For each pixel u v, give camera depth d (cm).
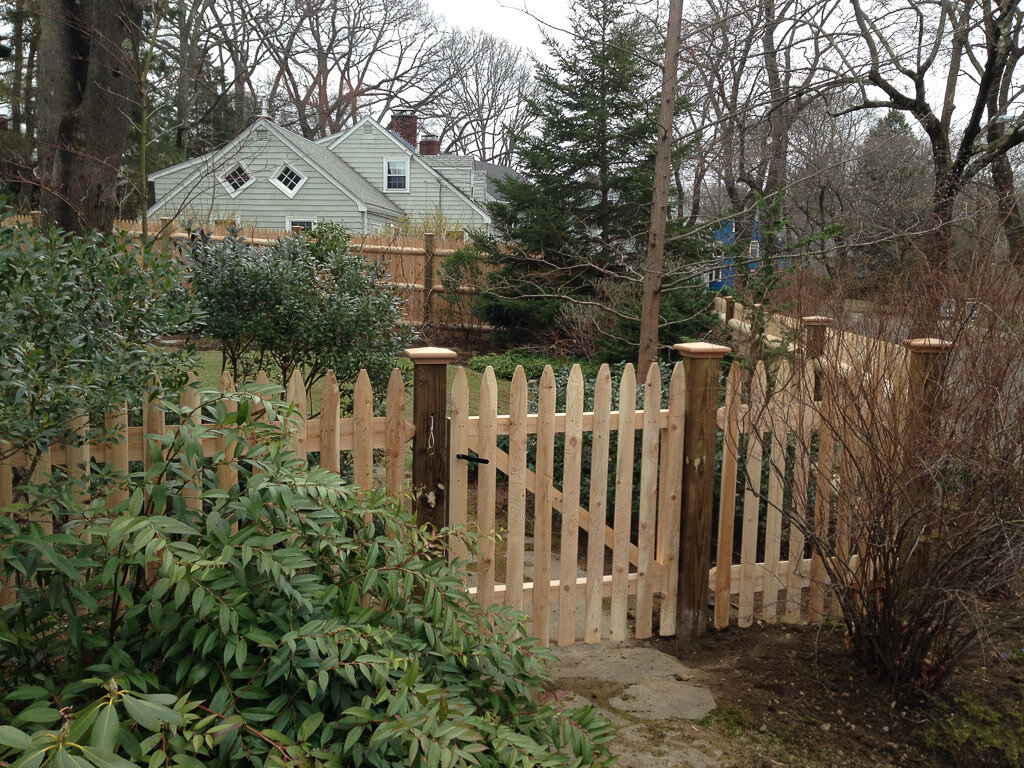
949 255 386
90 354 260
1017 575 300
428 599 253
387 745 209
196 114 2189
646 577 397
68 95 514
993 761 305
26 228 252
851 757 306
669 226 1123
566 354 1210
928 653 355
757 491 380
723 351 382
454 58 3719
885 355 343
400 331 651
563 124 1303
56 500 229
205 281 529
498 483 647
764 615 421
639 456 545
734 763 297
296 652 223
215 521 220
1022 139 945
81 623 210
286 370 578
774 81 839
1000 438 307
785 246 502
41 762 146
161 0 540
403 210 2650
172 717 167
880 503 329
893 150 1147
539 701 296
